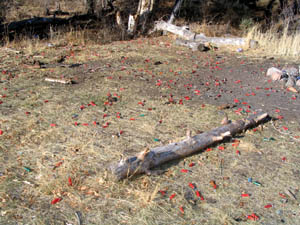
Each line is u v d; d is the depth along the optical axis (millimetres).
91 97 5848
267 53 10008
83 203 3186
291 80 7094
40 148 4086
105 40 10680
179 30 11430
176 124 4930
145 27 12125
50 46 9383
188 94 6305
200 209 3199
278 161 4098
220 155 4133
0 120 4762
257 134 4758
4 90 5969
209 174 3744
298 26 11609
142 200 3254
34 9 14289
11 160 3822
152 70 7785
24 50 8883
